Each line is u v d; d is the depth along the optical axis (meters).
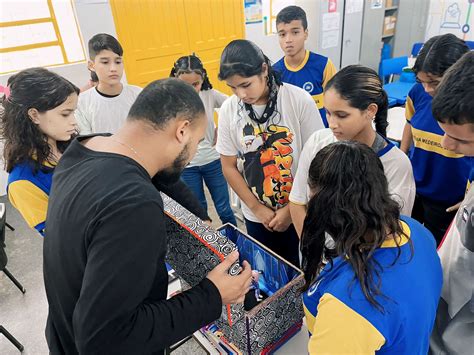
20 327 1.95
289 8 2.04
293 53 2.11
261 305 0.80
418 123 1.48
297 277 0.86
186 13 3.65
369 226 0.56
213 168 2.12
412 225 0.69
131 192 0.57
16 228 2.87
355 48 4.45
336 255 0.61
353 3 4.12
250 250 1.08
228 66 1.11
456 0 4.30
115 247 0.53
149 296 0.66
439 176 1.43
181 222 0.78
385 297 0.52
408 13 4.76
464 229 0.70
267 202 1.37
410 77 3.75
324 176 0.58
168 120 0.65
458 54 1.20
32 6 2.82
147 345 0.58
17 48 2.87
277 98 1.23
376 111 0.94
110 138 0.71
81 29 3.05
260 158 1.30
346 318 0.51
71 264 0.61
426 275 0.59
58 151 1.12
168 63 3.71
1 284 2.28
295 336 0.95
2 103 1.05
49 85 1.00
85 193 0.60
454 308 0.74
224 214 2.25
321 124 1.30
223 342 0.94
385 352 0.56
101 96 1.77
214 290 0.67
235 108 1.30
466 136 0.62
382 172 0.59
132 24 3.34
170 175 0.76
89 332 0.53
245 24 4.15
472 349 0.72
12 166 1.06
